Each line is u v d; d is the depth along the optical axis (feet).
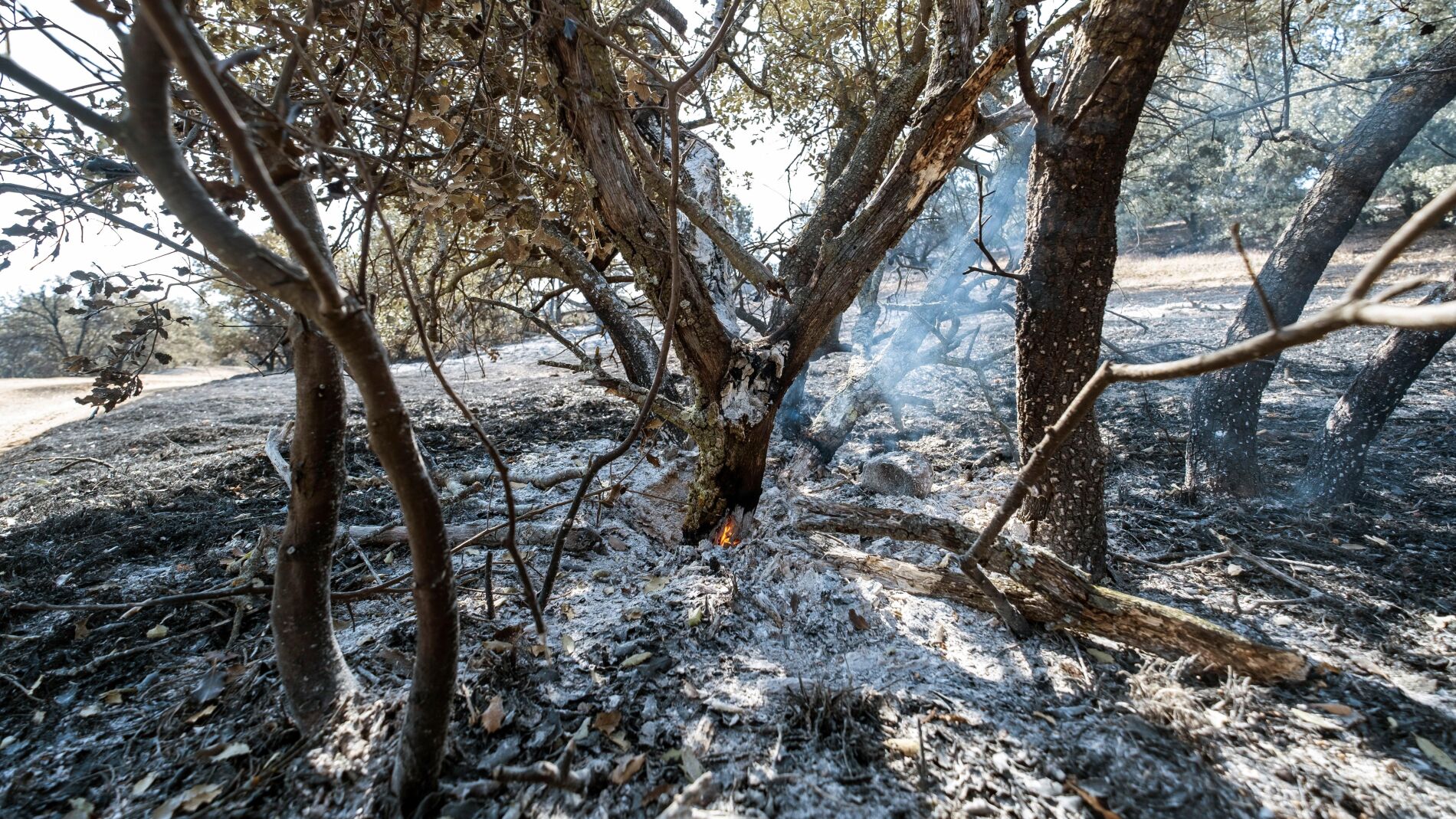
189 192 3.82
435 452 18.25
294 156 5.38
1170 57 20.39
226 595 8.42
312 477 6.30
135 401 35.88
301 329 6.04
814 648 8.26
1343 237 11.81
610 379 10.35
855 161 11.35
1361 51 34.45
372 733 6.53
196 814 5.96
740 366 9.71
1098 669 7.78
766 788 6.02
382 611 9.42
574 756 6.38
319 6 5.56
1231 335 12.87
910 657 8.04
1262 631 8.70
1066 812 5.74
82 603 10.00
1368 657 8.09
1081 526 9.74
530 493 13.78
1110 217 9.05
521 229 9.11
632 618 8.62
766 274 9.18
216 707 7.48
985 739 6.60
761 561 9.95
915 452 14.97
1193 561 10.60
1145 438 17.16
